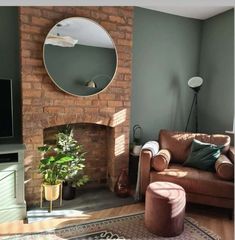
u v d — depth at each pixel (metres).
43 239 2.28
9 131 2.79
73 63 3.03
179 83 4.05
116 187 3.28
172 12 3.81
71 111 3.08
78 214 2.76
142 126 3.85
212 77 3.94
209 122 4.03
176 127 4.10
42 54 2.87
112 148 3.42
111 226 2.51
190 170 2.96
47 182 2.78
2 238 2.29
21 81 2.83
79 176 3.31
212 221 2.67
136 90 3.74
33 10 2.78
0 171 2.55
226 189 2.67
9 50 2.91
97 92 3.18
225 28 3.68
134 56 3.67
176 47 3.97
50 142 3.24
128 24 3.28
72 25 2.98
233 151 3.06
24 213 2.66
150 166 2.97
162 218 2.31
